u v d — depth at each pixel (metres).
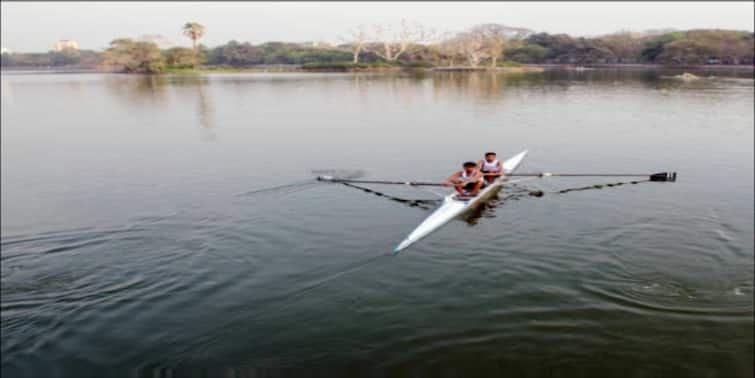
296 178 17.33
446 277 9.72
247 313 8.65
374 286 9.45
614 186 15.52
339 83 70.69
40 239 12.05
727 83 59.16
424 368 7.25
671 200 13.97
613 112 32.91
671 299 8.75
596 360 7.30
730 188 15.04
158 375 7.21
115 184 17.00
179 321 8.45
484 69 124.38
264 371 7.25
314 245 11.34
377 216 13.23
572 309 8.50
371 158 20.44
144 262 10.66
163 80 86.88
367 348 7.69
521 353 7.48
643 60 152.75
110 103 44.66
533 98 43.72
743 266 9.87
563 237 11.45
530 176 17.00
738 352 7.38
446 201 13.76
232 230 12.33
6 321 8.55
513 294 9.02
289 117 33.59
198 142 24.73
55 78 105.00
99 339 8.02
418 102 42.00
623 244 10.97
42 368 7.38
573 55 157.38
